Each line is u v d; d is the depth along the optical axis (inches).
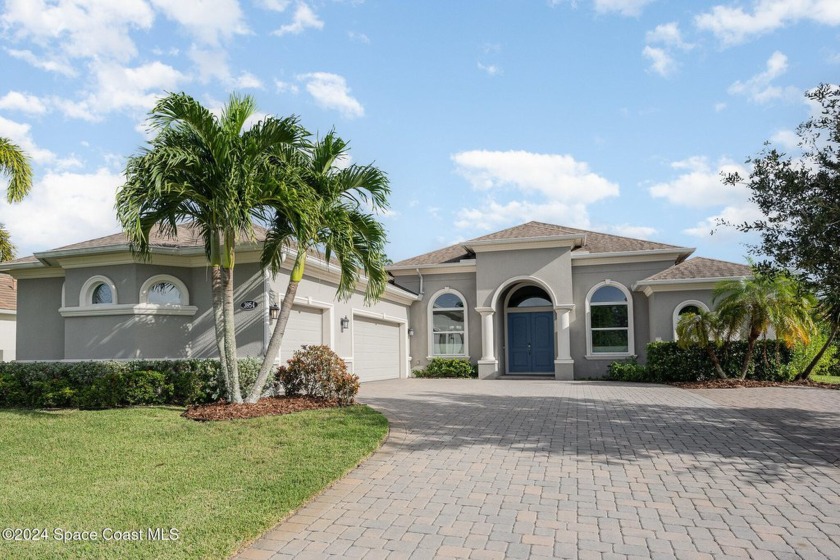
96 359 504.7
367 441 311.4
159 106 352.8
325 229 413.7
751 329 631.8
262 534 186.1
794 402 489.7
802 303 605.3
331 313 625.6
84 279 523.2
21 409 430.6
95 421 367.9
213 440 314.7
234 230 363.6
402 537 184.7
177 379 440.8
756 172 307.9
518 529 191.0
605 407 459.8
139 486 231.3
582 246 844.6
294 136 387.5
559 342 801.6
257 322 508.1
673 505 214.7
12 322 813.2
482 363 822.5
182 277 522.0
